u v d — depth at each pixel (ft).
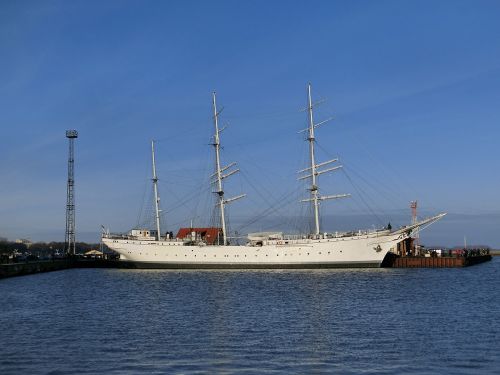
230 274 357.20
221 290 252.62
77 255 527.81
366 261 378.32
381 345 125.80
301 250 380.99
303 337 135.44
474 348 122.31
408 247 444.55
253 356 116.26
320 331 143.02
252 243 396.57
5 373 103.91
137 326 152.35
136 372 104.32
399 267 405.59
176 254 402.31
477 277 318.45
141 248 409.28
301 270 378.53
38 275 386.32
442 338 132.98
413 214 402.93
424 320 159.43
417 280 298.35
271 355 117.08
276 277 325.62
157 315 173.78
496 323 153.48
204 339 133.59
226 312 178.81
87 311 185.37
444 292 236.84
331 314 172.45
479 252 559.38
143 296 232.94
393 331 142.31
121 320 163.84
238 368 106.93
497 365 108.47
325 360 112.88
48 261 439.63
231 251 392.27
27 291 260.42
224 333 140.97
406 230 374.02
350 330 144.15
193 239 414.21
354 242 375.25
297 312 177.47
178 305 199.41
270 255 385.29
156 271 399.24
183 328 148.66
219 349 122.72
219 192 430.61
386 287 260.42
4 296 235.81
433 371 104.63
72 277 361.30
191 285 283.18
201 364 110.01
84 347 124.98
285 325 152.35
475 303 198.18
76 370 105.91
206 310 184.65
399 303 199.00
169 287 274.57
